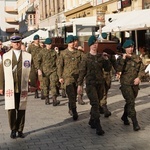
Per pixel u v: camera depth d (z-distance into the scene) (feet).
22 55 23.52
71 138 23.50
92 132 24.98
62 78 29.73
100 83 24.66
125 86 24.90
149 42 66.59
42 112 32.83
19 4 266.77
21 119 23.81
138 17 51.75
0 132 25.57
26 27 228.02
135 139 22.85
